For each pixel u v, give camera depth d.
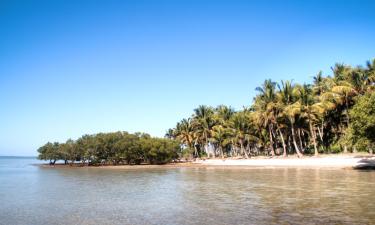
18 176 65.50
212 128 107.81
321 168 56.09
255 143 114.62
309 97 74.19
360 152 70.69
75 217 21.70
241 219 19.27
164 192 33.34
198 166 86.81
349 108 71.56
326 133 90.06
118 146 107.12
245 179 43.16
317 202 23.91
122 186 40.84
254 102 91.50
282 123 84.25
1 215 23.03
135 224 19.19
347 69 72.06
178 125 121.75
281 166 66.69
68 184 45.66
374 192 27.70
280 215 19.95
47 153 136.50
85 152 114.56
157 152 104.81
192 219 19.86
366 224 17.27
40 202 28.84
